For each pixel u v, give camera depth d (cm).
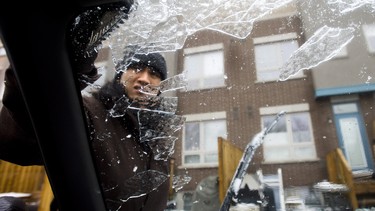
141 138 73
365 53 372
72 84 41
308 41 79
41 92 40
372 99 514
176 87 78
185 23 72
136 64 72
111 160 63
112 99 66
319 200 250
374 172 281
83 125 44
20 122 48
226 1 74
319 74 543
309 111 542
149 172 71
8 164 200
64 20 38
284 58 128
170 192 117
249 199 157
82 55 44
